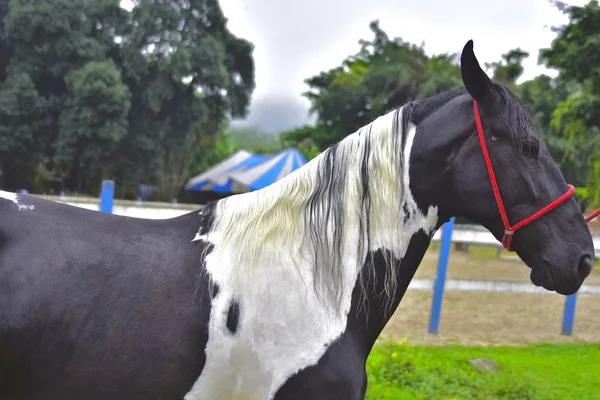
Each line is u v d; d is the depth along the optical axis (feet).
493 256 38.29
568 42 43.04
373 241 5.46
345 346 5.16
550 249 5.13
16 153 64.18
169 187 76.23
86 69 61.72
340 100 85.35
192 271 5.11
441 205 5.61
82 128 61.87
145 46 67.51
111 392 4.75
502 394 12.69
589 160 49.98
